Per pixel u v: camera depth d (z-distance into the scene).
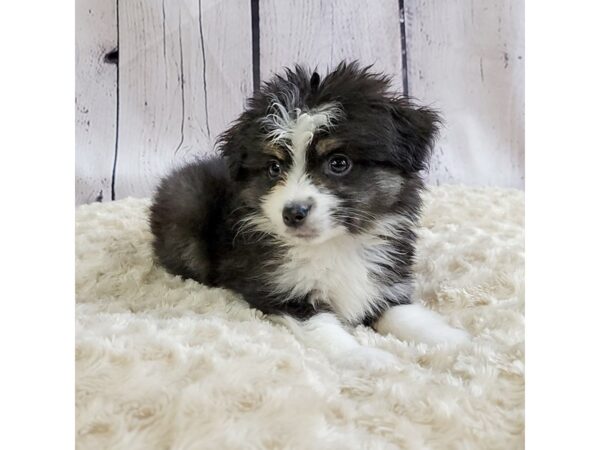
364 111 0.33
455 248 0.42
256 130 0.33
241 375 0.24
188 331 0.28
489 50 0.54
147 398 0.23
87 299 0.35
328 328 0.32
